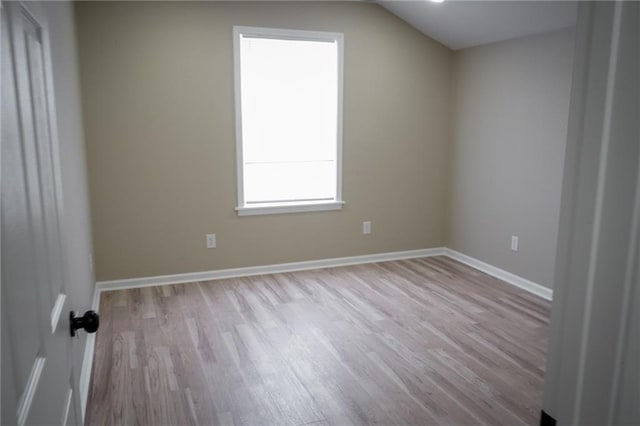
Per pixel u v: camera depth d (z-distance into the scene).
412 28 4.69
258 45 4.25
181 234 4.24
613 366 0.57
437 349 3.04
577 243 0.60
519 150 4.16
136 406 2.41
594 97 0.56
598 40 0.55
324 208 4.66
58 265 1.10
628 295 0.54
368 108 4.66
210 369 2.78
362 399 2.49
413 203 5.01
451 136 5.01
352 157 4.69
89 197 3.88
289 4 4.24
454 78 4.90
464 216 4.90
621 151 0.54
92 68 3.80
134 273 4.15
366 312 3.62
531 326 3.39
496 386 2.61
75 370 1.35
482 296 3.98
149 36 3.91
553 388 0.65
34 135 0.89
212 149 4.20
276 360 2.88
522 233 4.18
